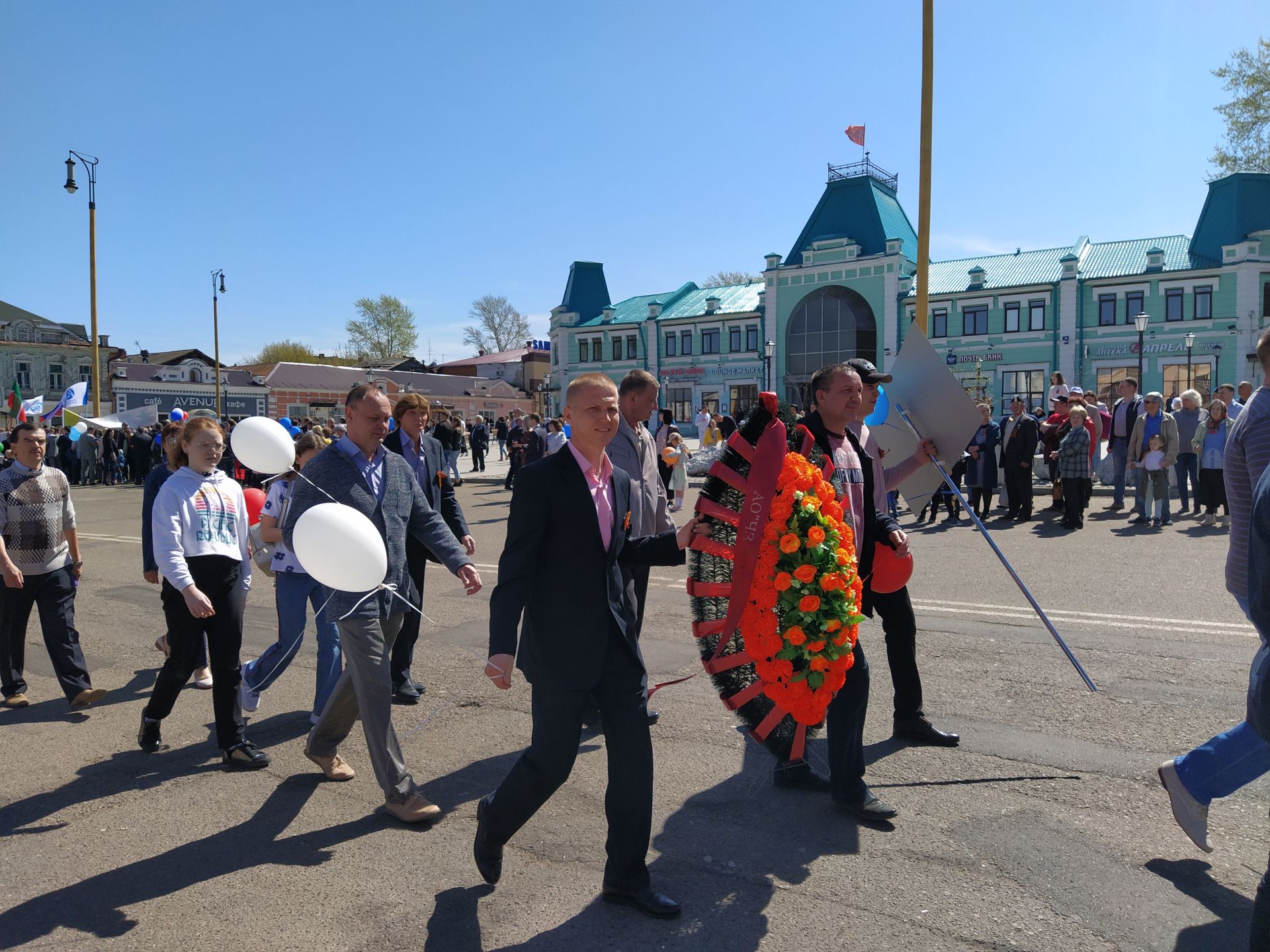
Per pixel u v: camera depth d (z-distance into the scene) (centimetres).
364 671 348
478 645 628
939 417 461
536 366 8150
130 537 1310
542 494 281
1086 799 358
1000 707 468
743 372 4797
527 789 284
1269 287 3453
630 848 282
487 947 265
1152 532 1073
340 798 378
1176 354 3575
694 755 416
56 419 3338
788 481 320
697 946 264
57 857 327
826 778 384
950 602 720
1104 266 3834
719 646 321
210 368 6328
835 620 314
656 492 472
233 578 416
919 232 1016
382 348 8025
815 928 271
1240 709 454
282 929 276
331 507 335
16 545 491
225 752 415
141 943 269
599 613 281
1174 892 287
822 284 4397
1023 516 1230
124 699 530
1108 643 583
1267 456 296
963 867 306
